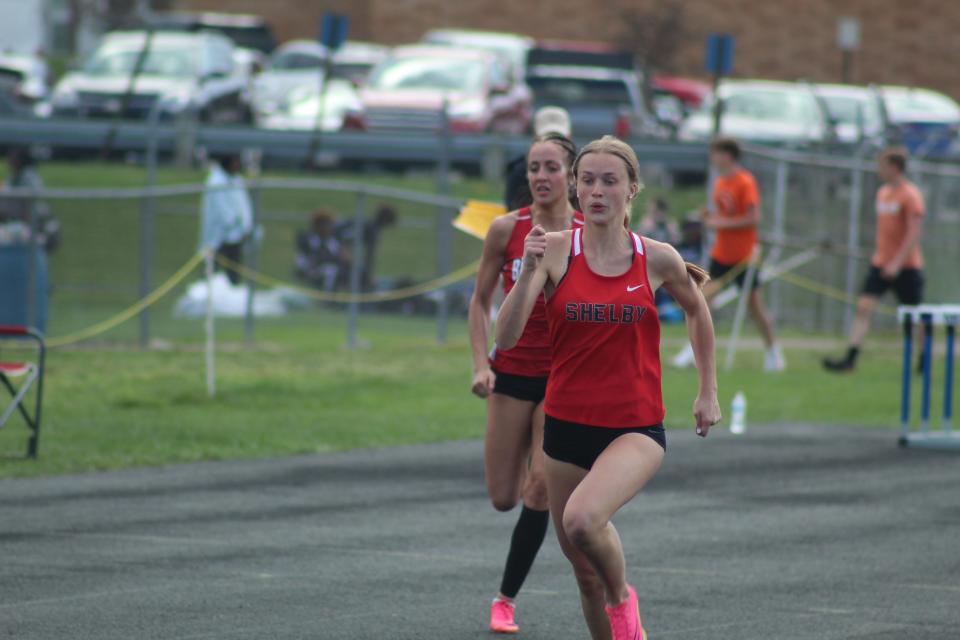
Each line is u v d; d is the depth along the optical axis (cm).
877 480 3866
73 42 16862
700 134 10200
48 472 3731
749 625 2423
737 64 16488
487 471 2533
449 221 6950
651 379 2053
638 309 2023
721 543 3083
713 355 2114
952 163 9875
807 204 7569
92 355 5891
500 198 8756
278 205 8994
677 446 4359
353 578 2722
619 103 10531
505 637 2339
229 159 6862
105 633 2312
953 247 7988
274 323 6875
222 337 6531
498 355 2509
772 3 16450
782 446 4391
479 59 9956
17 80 11388
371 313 7312
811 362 6319
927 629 2408
